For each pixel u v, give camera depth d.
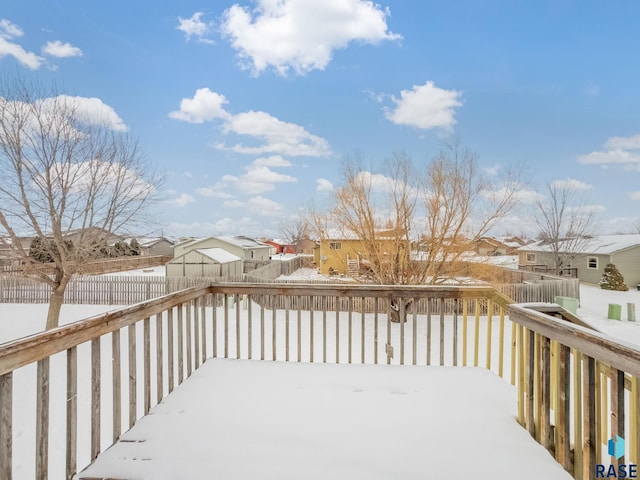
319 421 2.36
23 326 10.13
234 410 2.51
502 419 2.39
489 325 3.35
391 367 3.33
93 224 10.60
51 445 3.74
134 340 2.41
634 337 9.95
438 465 1.90
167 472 1.86
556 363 2.22
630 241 21.41
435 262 11.52
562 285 13.19
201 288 3.45
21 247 9.94
